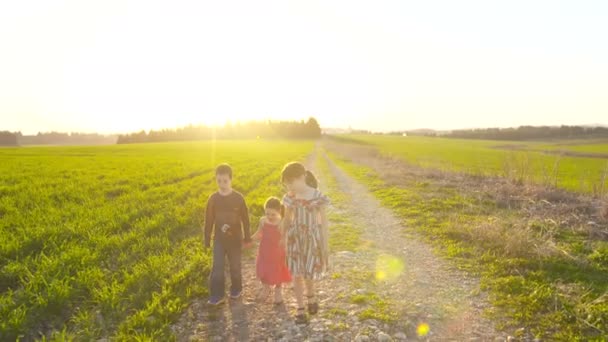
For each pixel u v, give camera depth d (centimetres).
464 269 640
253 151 5634
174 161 3300
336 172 2520
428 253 736
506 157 1711
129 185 1577
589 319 446
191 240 794
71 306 494
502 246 726
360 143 9062
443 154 4909
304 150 6159
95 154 4591
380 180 1947
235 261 523
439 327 448
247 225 523
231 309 500
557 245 731
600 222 905
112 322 464
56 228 778
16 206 1068
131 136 13938
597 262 645
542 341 414
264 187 1647
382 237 864
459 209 1127
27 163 2869
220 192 518
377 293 544
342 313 478
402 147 6931
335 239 844
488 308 495
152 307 481
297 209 442
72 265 599
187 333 442
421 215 1062
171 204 1148
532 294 516
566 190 1346
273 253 509
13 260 630
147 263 641
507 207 1135
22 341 425
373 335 425
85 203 1120
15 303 473
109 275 593
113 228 848
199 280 584
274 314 484
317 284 579
